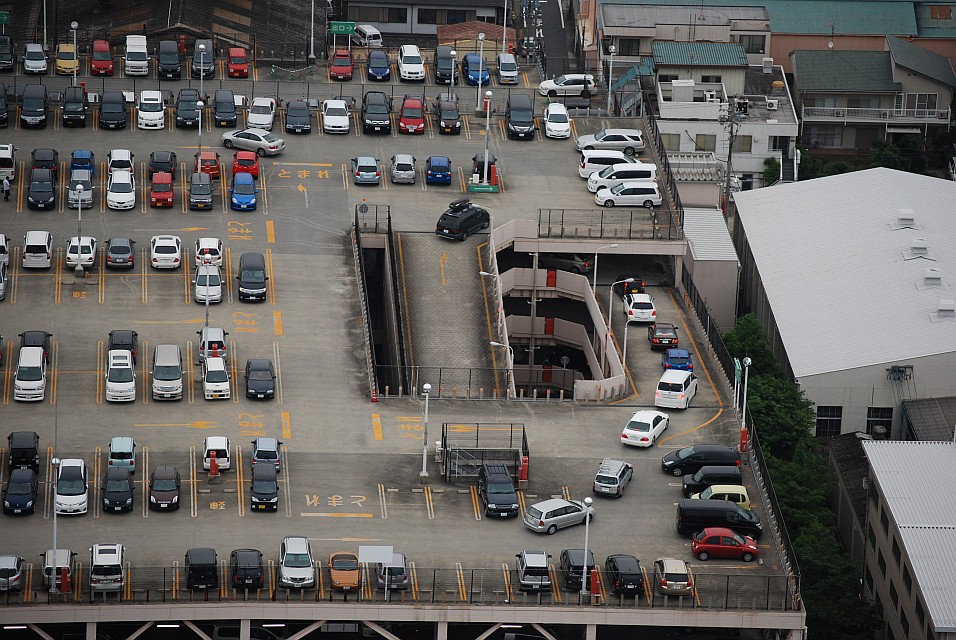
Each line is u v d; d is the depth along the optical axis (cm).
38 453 19212
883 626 19088
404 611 17138
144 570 17400
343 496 18825
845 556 19750
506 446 19812
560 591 17400
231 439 19738
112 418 19975
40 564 17475
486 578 17575
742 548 17938
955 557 18275
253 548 17850
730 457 19250
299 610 17075
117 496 18312
